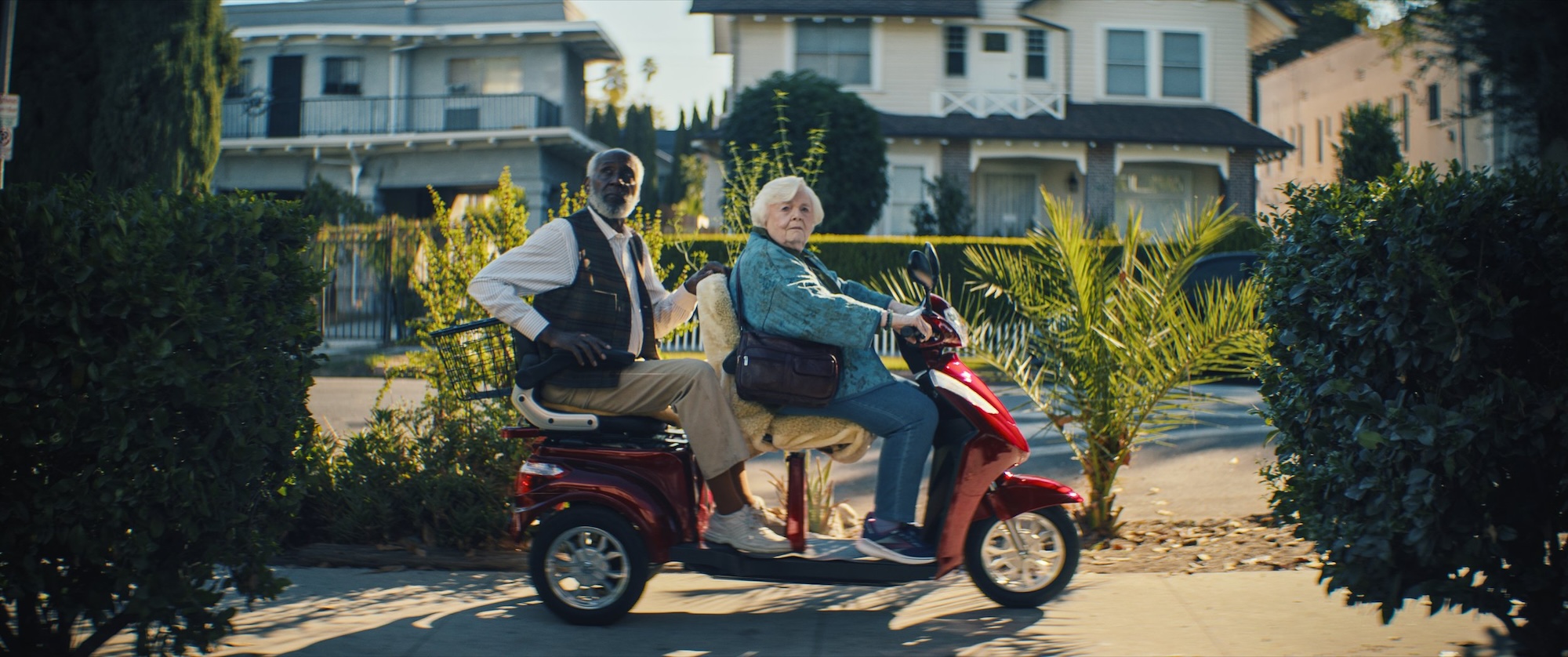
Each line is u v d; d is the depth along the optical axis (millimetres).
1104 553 5734
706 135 22484
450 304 6234
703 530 4586
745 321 4504
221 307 3791
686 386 4375
